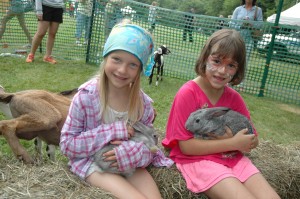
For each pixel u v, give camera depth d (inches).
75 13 160.9
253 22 137.1
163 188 49.5
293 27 133.3
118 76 45.1
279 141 92.7
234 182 45.2
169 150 57.1
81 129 46.8
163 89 126.2
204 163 49.1
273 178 55.0
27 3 146.6
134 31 45.2
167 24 150.2
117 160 44.1
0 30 146.7
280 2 130.3
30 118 51.1
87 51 150.2
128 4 146.7
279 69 140.6
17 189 42.0
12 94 52.8
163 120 94.2
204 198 49.5
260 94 139.9
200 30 147.8
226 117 50.9
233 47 50.0
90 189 43.4
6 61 132.8
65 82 116.6
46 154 60.3
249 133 51.8
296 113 122.6
